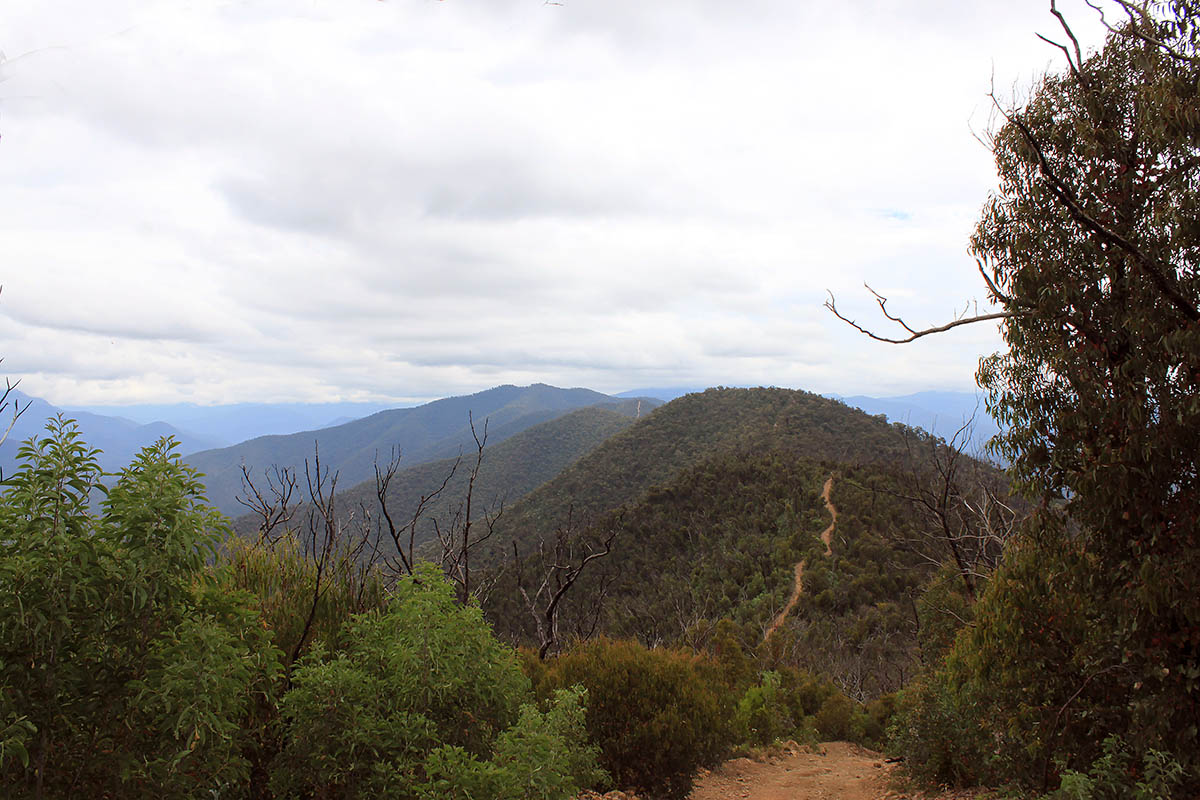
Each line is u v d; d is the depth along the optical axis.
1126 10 6.07
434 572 4.67
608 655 8.61
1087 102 6.34
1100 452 6.02
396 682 4.31
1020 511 12.46
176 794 3.14
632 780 7.99
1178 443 5.57
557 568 12.60
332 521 7.08
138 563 3.10
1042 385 6.37
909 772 9.23
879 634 30.88
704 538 49.81
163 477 3.29
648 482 68.44
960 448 14.26
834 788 9.28
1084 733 6.13
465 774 3.76
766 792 8.98
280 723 4.31
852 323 7.34
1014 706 6.73
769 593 39.91
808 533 45.84
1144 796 4.96
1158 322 5.64
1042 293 6.20
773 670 17.41
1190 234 5.58
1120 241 5.63
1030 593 6.40
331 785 4.15
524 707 4.37
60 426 3.12
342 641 5.10
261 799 4.38
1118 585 6.09
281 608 5.44
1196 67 5.66
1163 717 5.37
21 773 2.98
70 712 2.99
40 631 2.91
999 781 7.60
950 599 10.52
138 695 3.04
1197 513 5.52
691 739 8.16
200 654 3.20
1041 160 5.66
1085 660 6.22
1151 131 5.78
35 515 3.00
